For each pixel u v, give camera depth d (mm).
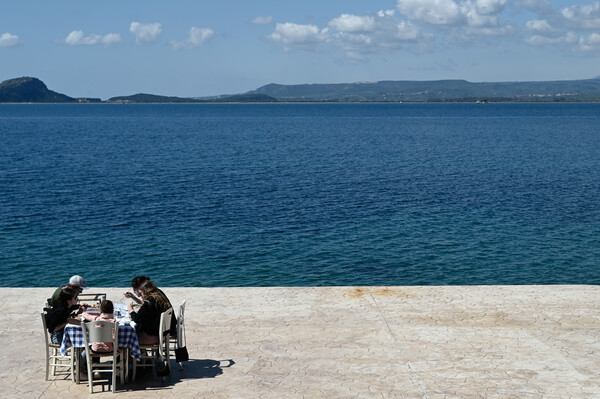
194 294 11852
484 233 25391
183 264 21078
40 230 25688
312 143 77688
